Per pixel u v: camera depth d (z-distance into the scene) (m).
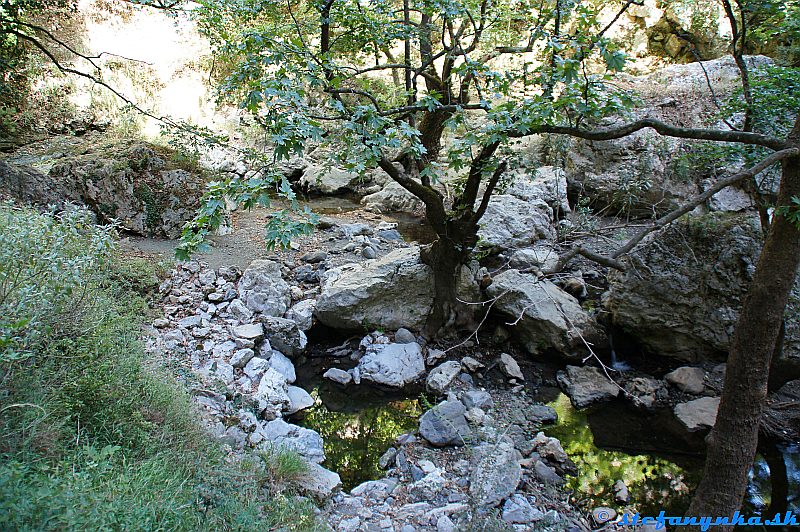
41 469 2.36
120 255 6.28
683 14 11.12
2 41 7.89
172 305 6.02
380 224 9.26
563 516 4.08
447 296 6.37
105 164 7.05
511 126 3.70
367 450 4.86
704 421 5.23
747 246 5.55
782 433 5.18
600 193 9.09
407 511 3.92
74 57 11.01
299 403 5.30
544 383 5.96
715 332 5.78
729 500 3.49
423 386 5.86
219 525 2.89
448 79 5.58
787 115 4.56
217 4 5.25
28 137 9.90
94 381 3.17
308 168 11.58
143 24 11.87
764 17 4.97
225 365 5.18
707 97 9.02
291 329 5.95
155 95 11.30
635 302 6.01
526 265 7.36
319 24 4.80
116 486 2.49
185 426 3.62
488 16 5.53
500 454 4.45
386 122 3.52
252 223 8.63
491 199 8.59
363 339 6.34
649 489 4.54
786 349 5.21
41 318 3.18
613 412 5.57
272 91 3.04
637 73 10.98
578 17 4.43
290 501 3.55
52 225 3.41
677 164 6.41
